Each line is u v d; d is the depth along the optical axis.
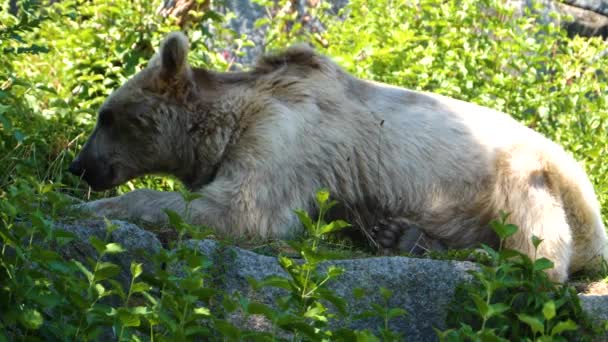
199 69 11.56
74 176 11.79
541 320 8.43
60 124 13.91
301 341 7.78
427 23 17.36
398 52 16.41
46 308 7.62
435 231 11.36
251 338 7.54
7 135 12.62
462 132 11.48
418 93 11.80
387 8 18.25
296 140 10.89
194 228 8.66
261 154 10.78
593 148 15.62
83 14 16.73
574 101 16.83
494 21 17.55
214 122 11.19
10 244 7.47
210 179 11.39
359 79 11.77
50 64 16.12
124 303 7.80
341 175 11.12
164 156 11.49
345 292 8.87
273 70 11.49
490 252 8.44
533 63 17.08
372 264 9.02
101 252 7.32
